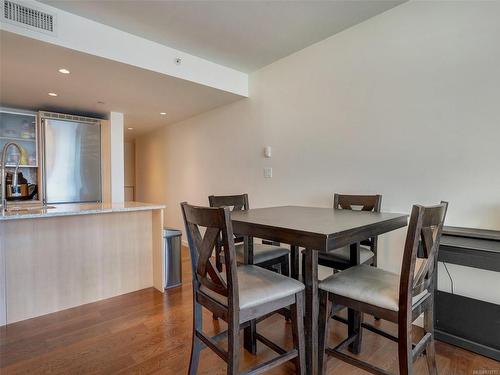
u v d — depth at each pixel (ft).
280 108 10.17
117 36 7.91
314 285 4.55
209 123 13.48
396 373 5.24
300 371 4.62
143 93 10.67
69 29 7.10
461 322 5.97
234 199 8.27
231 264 3.89
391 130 7.35
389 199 7.42
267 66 10.56
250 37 8.55
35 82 9.39
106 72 8.63
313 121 9.15
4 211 7.44
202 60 9.86
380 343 6.25
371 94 7.72
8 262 7.13
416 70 6.88
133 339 6.36
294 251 6.83
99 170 13.55
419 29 6.80
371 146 7.75
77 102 11.71
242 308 4.04
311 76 9.15
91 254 8.39
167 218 17.04
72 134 12.83
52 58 7.64
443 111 6.48
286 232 4.35
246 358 5.71
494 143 5.82
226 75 10.58
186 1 6.77
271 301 4.32
